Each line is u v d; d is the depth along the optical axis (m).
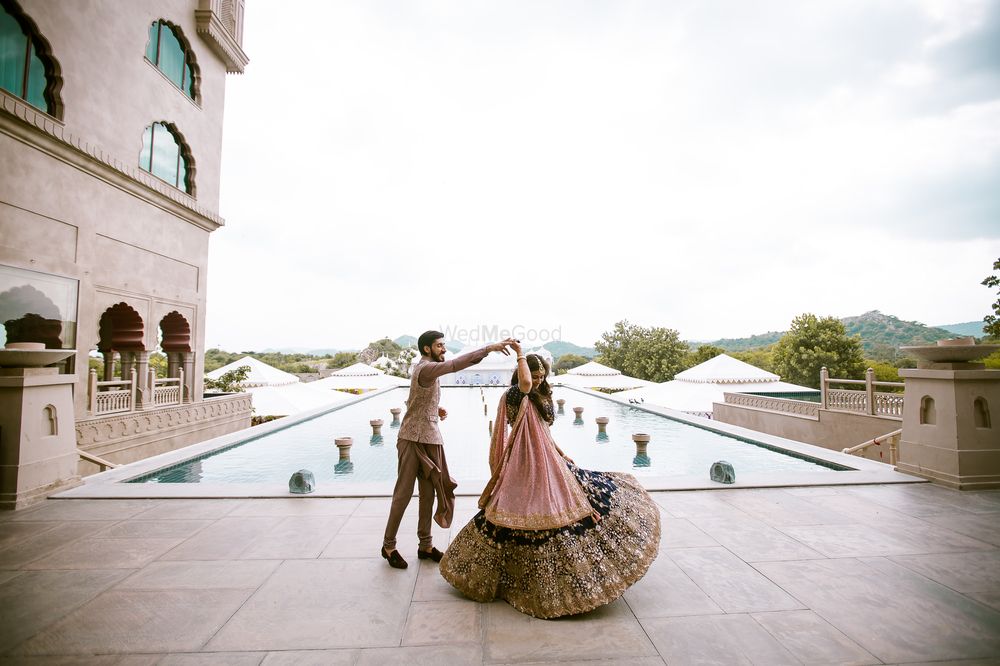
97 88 9.52
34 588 2.62
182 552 3.11
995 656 1.97
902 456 5.00
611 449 9.23
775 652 2.01
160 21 11.61
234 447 8.68
